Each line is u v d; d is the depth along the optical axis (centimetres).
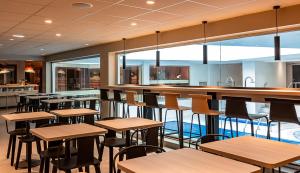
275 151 223
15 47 978
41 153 351
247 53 605
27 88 1356
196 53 719
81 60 1152
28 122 437
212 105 475
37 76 1756
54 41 818
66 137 305
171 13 473
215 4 418
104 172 414
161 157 214
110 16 493
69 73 1237
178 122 575
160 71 847
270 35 498
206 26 554
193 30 580
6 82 1563
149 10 450
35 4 412
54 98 820
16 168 434
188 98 530
